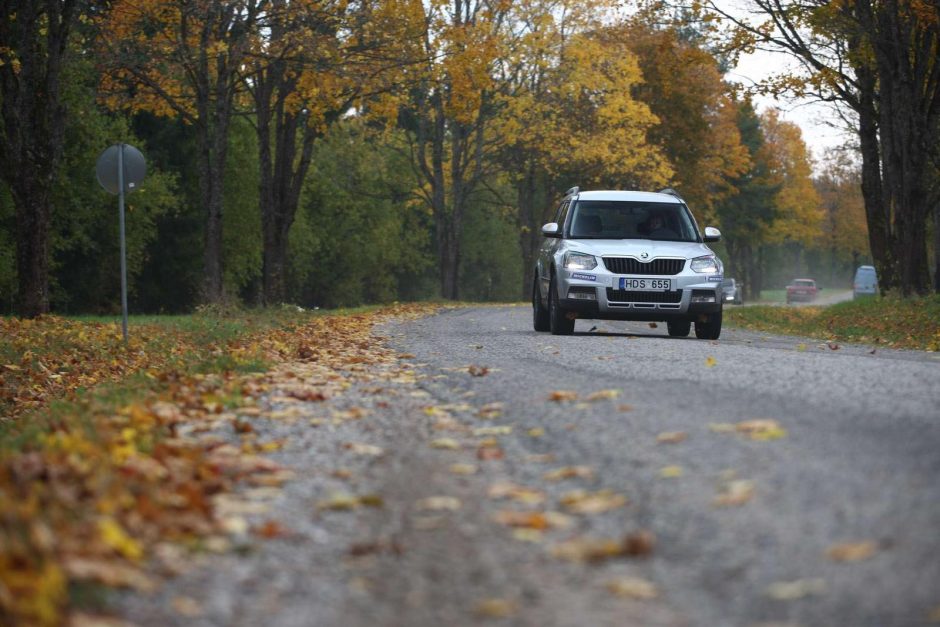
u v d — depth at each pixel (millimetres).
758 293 126812
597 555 5270
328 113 40688
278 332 24234
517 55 57500
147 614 4562
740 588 4738
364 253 90375
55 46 28750
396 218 93875
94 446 7367
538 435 8391
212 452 8008
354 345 19031
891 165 36469
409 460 7746
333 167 83375
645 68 68250
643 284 19812
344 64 35219
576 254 20141
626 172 61844
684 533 5547
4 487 5797
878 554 4941
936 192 38344
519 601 4715
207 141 35469
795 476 6359
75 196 52188
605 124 61344
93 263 57625
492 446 8148
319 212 88062
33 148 28422
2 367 19266
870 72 37781
